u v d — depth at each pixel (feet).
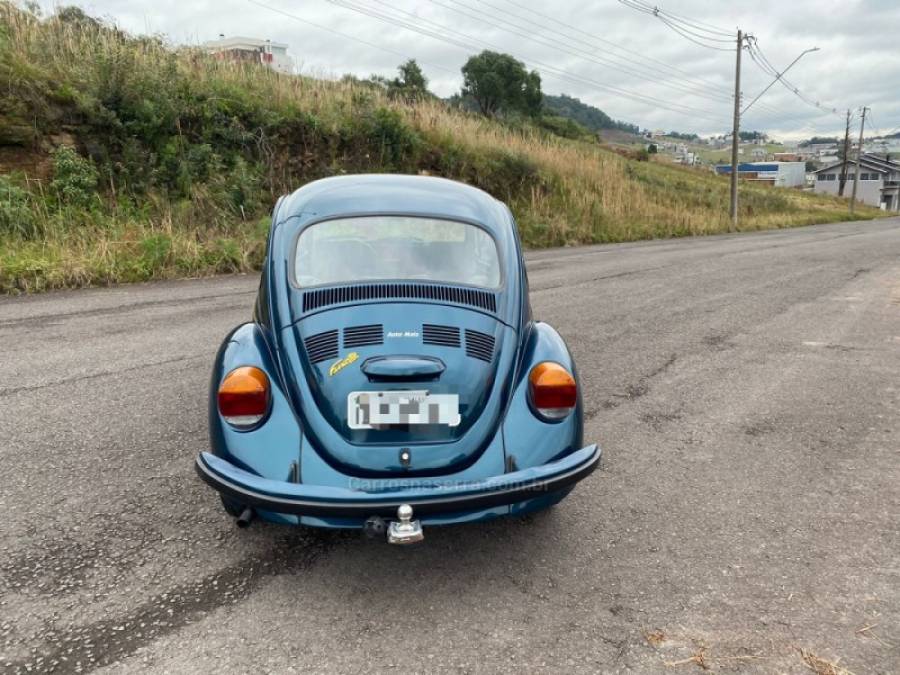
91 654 6.79
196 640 7.06
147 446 12.04
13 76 35.22
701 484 11.16
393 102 64.75
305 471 7.72
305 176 47.96
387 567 8.58
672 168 206.69
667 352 19.86
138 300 25.40
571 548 9.12
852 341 21.43
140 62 42.06
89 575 8.18
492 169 63.87
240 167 41.60
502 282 9.61
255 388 8.02
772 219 110.22
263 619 7.44
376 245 9.71
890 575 8.50
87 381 15.62
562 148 85.81
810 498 10.67
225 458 8.03
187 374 16.24
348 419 7.88
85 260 29.30
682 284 33.45
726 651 7.06
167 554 8.70
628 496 10.71
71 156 34.81
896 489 10.99
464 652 6.97
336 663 6.75
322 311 8.64
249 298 25.99
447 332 8.50
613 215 71.10
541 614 7.64
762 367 18.35
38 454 11.63
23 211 31.09
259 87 50.14
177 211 36.91
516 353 8.87
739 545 9.23
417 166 57.06
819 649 7.10
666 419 14.26
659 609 7.78
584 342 20.92
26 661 6.66
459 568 8.60
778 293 30.99
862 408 15.05
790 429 13.73
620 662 6.86
